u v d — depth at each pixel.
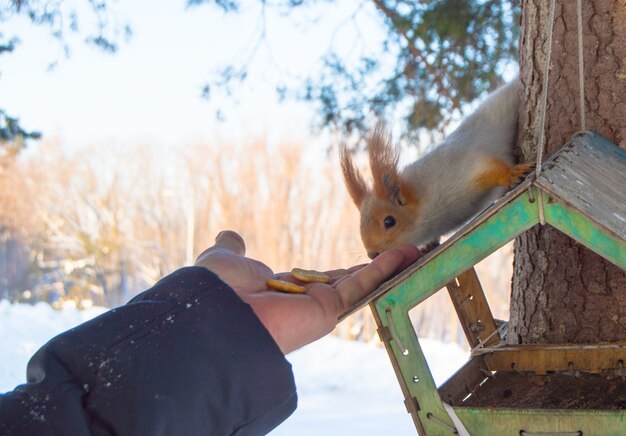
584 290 1.04
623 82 1.04
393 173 1.28
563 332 1.06
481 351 1.04
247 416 0.77
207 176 10.01
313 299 0.90
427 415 0.89
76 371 0.74
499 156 1.21
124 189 11.48
